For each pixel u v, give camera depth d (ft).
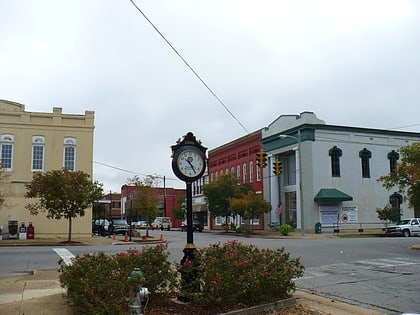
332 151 144.15
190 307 28.37
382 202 149.48
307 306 31.22
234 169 192.24
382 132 151.94
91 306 23.34
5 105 122.62
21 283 37.83
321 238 118.93
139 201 132.05
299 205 143.74
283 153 157.17
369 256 64.28
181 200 247.50
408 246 81.56
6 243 96.22
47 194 96.58
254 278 29.14
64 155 123.03
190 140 31.71
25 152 120.47
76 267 26.48
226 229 174.60
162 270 28.50
